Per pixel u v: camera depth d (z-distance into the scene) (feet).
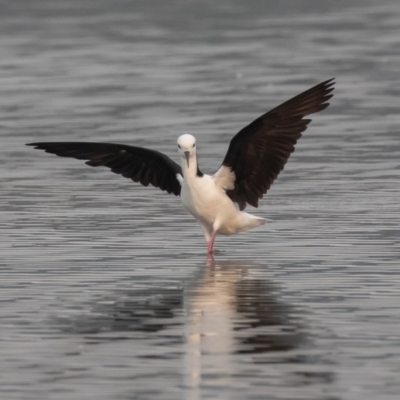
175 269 48.29
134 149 51.60
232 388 33.81
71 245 52.85
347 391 33.42
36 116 92.79
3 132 86.28
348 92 101.24
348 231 55.11
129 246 52.70
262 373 34.99
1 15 162.09
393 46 128.16
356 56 121.70
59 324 40.19
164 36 139.95
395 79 107.55
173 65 118.42
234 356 36.52
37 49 130.31
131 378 34.76
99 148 51.65
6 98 101.30
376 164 72.95
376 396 33.04
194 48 129.80
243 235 54.70
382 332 38.63
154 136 83.25
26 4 174.60
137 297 43.70
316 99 47.01
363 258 49.49
